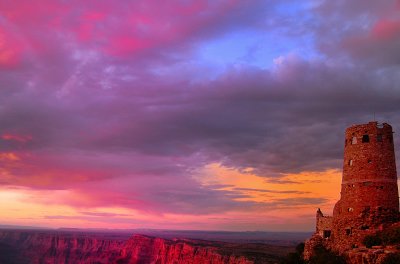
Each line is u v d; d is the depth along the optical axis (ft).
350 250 210.38
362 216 220.23
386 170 222.48
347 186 229.86
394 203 220.23
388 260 181.06
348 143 233.76
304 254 257.75
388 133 226.99
